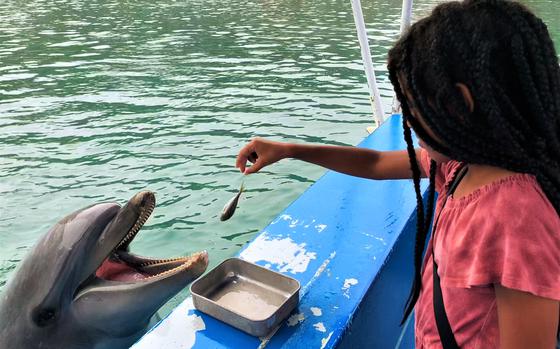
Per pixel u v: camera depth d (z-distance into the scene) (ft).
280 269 7.52
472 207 4.29
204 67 41.55
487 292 4.37
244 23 61.77
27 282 8.00
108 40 52.39
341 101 32.48
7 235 17.93
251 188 20.31
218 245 16.57
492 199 4.17
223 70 40.55
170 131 27.48
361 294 7.02
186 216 18.38
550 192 4.12
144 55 45.73
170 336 6.28
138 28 58.65
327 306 6.78
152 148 25.11
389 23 60.54
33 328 8.05
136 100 33.30
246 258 7.75
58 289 7.77
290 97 33.40
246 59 44.14
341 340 6.37
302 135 26.66
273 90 35.04
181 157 23.86
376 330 7.96
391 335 8.82
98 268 7.88
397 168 7.29
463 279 4.22
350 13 68.69
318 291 7.06
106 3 77.51
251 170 7.44
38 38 53.83
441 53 4.09
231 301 6.82
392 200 9.42
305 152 7.52
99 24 61.36
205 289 6.89
